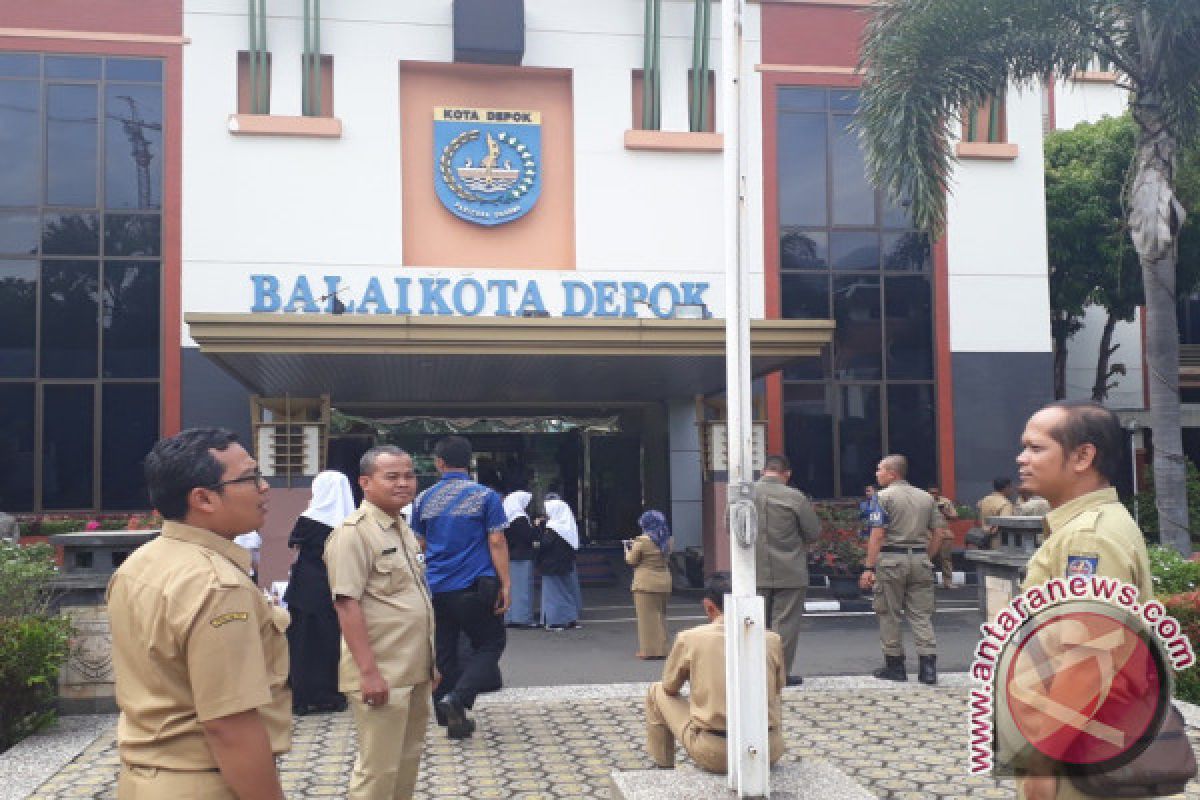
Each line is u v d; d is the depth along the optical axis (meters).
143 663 2.30
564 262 15.92
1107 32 10.89
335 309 13.78
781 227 16.36
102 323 14.59
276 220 14.97
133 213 14.75
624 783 4.05
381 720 4.12
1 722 6.03
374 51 15.46
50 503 14.27
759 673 3.86
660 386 15.04
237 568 2.42
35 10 14.67
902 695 7.19
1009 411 16.56
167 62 14.91
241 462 2.49
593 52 16.08
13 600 6.49
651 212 15.95
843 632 10.77
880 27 11.38
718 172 16.12
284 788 5.11
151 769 2.28
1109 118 19.25
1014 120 17.03
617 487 17.67
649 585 9.14
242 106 15.25
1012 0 10.62
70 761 5.62
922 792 5.00
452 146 15.66
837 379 16.31
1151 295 10.48
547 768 5.43
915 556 7.62
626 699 7.12
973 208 16.78
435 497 6.14
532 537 11.19
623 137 15.95
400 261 15.21
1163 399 10.33
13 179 14.52
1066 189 18.45
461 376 13.48
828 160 16.53
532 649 9.77
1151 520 16.88
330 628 6.77
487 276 15.35
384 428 16.36
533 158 15.89
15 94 14.59
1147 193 10.53
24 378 14.35
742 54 4.26
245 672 2.26
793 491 7.40
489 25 15.34
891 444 16.31
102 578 6.87
